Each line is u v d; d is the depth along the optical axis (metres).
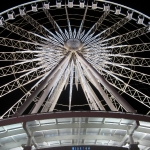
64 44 27.03
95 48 27.50
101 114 13.45
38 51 26.94
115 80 26.25
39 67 26.53
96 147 13.58
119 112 13.57
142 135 15.59
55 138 15.59
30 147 13.41
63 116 13.34
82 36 28.28
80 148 13.55
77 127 14.73
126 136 14.66
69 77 26.61
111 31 29.67
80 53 26.11
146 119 13.55
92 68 23.08
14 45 28.16
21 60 27.52
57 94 24.03
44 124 14.42
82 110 13.54
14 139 15.31
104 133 16.02
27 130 13.36
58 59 26.86
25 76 25.75
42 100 18.92
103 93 21.25
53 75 21.31
